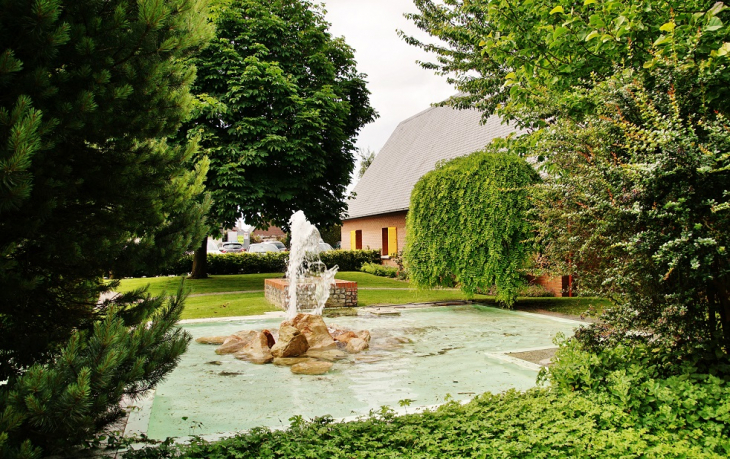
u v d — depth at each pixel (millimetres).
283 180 15555
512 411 3773
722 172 3504
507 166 11031
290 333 7027
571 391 4102
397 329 9086
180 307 3900
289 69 16453
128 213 4047
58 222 3787
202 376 5945
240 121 14859
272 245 38156
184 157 4387
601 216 4105
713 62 3797
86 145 3791
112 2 3545
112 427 4113
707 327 4102
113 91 3346
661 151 3967
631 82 4074
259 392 5266
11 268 3211
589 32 4676
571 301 12586
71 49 3281
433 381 5609
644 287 3949
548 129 5441
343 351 7215
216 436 3777
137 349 3326
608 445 3162
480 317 10578
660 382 3861
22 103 2688
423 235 12039
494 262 11062
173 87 4074
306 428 3660
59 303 4055
